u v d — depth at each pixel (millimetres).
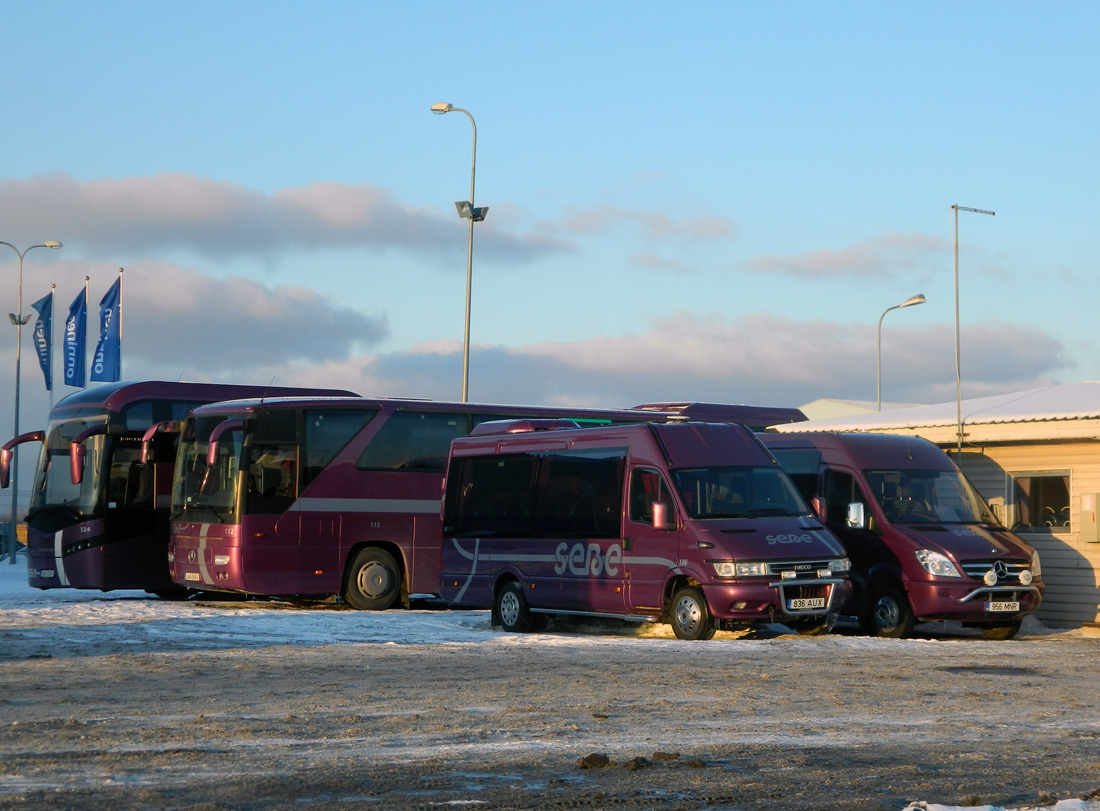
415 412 25344
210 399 26750
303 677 13172
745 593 17828
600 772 7805
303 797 6789
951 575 19594
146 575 25891
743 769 8055
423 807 6570
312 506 24062
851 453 21016
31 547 26094
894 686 13117
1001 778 7996
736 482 19094
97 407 26078
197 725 9484
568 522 20266
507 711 10609
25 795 6613
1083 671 15227
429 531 25047
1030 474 23516
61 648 16312
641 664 14875
